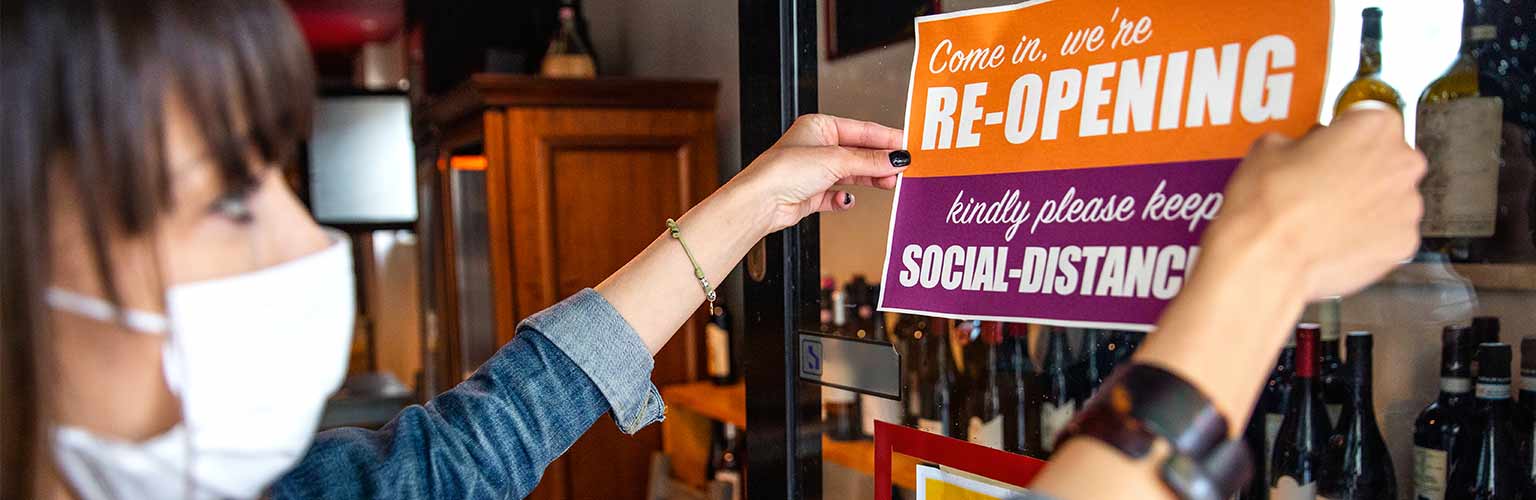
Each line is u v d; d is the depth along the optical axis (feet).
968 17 2.33
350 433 2.60
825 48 2.85
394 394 12.21
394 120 13.15
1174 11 1.92
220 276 1.62
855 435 2.86
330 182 12.98
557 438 2.77
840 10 2.77
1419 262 1.94
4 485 1.45
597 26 10.73
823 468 2.98
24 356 1.41
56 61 1.37
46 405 1.43
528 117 7.40
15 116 1.38
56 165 1.43
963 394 2.52
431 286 10.36
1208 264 1.51
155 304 1.56
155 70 1.42
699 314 8.08
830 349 2.90
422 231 10.71
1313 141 1.57
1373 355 2.06
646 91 7.63
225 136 1.52
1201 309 1.47
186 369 1.58
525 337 2.84
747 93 3.17
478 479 2.62
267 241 1.72
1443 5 1.82
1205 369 1.43
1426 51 1.82
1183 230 1.87
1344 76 1.76
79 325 1.55
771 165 2.78
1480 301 1.90
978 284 2.26
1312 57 1.72
